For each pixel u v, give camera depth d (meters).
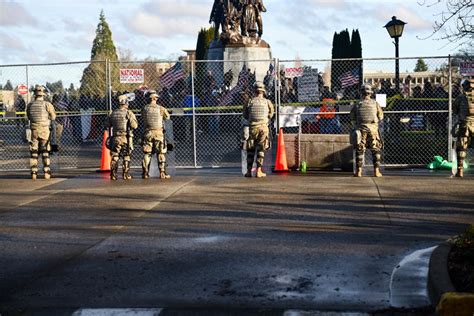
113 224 9.73
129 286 6.57
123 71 16.53
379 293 6.19
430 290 5.95
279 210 10.60
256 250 7.95
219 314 5.70
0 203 11.88
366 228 9.12
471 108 13.99
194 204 11.34
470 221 9.47
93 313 5.77
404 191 12.29
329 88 24.20
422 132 18.67
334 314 5.63
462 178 14.05
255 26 35.22
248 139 14.70
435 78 20.47
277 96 16.80
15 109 25.06
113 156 14.82
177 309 5.85
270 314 5.66
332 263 7.28
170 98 22.34
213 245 8.27
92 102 24.03
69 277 6.93
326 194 12.11
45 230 9.39
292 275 6.84
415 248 7.91
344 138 15.92
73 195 12.69
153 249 8.11
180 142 24.11
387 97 19.77
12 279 6.89
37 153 15.41
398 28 20.23
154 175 15.36
